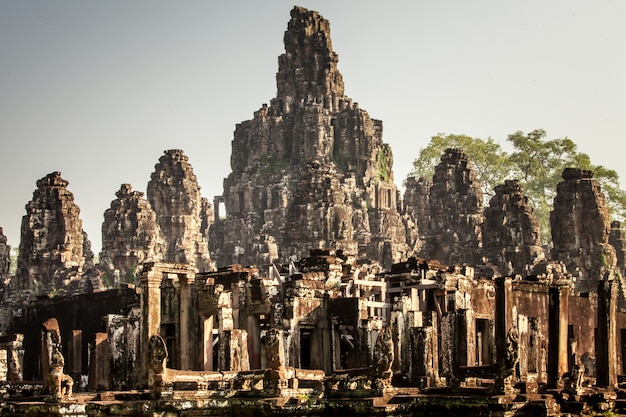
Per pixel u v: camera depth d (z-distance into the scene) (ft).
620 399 220.84
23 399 223.92
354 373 220.84
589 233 493.77
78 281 476.13
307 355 294.87
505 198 513.86
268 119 627.46
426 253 545.03
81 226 505.25
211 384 215.72
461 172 558.15
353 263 325.62
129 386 291.58
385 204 615.16
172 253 561.43
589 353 376.48
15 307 482.28
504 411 188.65
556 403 202.18
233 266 312.29
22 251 493.77
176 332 285.02
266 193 609.83
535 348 322.55
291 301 287.69
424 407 194.29
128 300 351.46
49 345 269.85
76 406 206.80
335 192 503.20
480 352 320.91
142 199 522.47
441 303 311.06
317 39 640.58
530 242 508.12
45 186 499.10
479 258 522.06
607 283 242.37
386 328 201.77
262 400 197.36
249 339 293.64
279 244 556.92
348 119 613.11
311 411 194.18
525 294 349.00
